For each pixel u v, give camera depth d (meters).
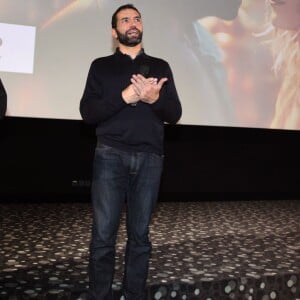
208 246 3.18
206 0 4.48
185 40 4.43
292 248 3.20
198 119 4.53
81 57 4.19
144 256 2.08
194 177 4.97
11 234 3.27
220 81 4.57
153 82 1.95
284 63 4.76
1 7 3.96
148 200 2.07
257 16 4.65
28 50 4.07
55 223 3.68
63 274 2.47
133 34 2.07
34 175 4.47
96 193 2.05
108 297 2.09
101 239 2.03
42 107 4.14
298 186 5.36
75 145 4.55
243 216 4.28
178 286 2.41
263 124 4.74
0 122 4.34
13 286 2.26
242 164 5.12
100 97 2.10
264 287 2.59
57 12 4.12
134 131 2.03
